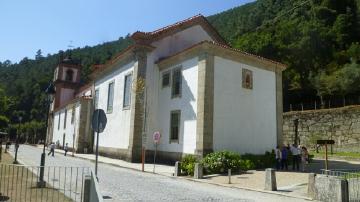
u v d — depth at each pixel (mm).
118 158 26750
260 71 23844
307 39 50375
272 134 23641
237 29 79375
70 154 34188
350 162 24188
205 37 28328
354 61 44938
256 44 52531
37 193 9891
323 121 33688
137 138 23969
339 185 9516
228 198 10312
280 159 19875
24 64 147750
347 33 51875
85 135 37625
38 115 98125
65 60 61375
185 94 21984
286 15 63844
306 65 50219
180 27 26719
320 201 10094
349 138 31062
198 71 21031
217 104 20578
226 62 21719
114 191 10750
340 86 42188
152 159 24203
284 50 50875
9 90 112188
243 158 19344
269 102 23969
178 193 10859
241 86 22281
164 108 24188
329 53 50969
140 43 24859
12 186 10180
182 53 22500
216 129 20219
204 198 10094
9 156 26906
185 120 21516
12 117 95875
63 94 59156
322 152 32781
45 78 108125
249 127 22156
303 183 13781
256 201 9977
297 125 36219
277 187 12930
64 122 47469
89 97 38094
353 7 54938
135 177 14969
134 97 24562
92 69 37219
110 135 29453
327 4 56719
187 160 17328
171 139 22734
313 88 46438
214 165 17000
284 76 49094
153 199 9562
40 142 71375
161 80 25141
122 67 28641
